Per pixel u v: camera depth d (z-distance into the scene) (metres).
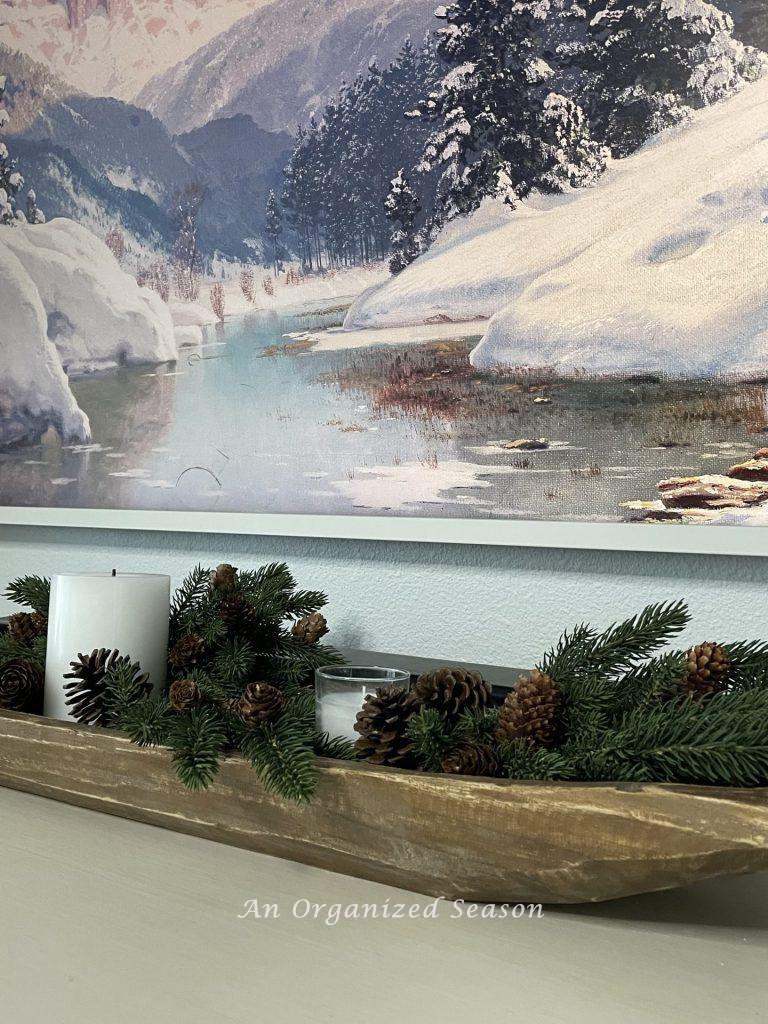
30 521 1.11
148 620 0.70
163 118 1.04
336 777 0.50
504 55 0.84
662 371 0.77
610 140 0.80
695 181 0.76
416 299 0.88
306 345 0.94
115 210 1.06
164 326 1.03
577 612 0.84
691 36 0.77
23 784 0.66
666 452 0.77
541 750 0.49
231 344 0.99
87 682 0.65
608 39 0.80
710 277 0.76
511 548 0.87
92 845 0.58
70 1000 0.41
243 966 0.44
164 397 1.03
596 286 0.80
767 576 0.77
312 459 0.94
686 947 0.47
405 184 0.89
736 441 0.74
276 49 0.97
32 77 1.12
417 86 0.89
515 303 0.83
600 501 0.80
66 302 1.09
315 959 0.45
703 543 0.75
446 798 0.47
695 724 0.47
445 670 0.58
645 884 0.43
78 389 1.08
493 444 0.84
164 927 0.48
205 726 0.55
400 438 0.89
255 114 0.98
